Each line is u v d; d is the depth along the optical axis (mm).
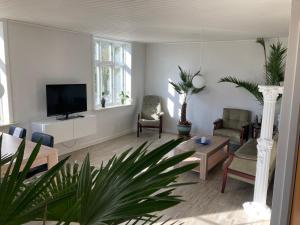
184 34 4930
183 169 779
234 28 4172
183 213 2928
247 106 5676
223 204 3137
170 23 3840
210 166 3990
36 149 893
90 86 5355
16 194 767
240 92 5715
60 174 1087
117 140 5926
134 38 5699
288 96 1367
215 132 5414
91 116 4980
